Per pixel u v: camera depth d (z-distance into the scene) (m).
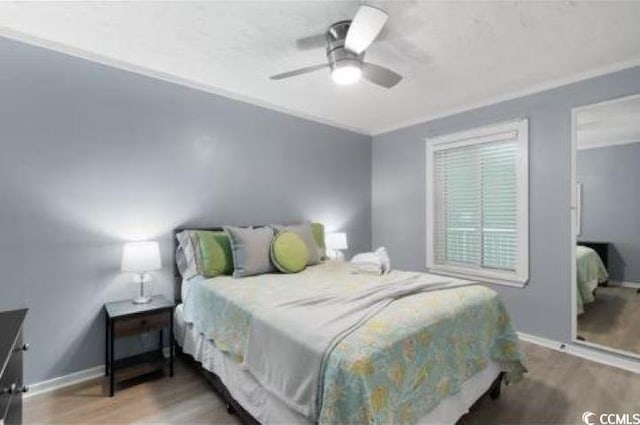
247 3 1.80
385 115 3.84
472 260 3.55
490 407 2.03
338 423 1.19
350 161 4.32
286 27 2.02
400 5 1.79
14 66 2.12
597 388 2.25
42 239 2.22
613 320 2.79
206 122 3.01
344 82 2.10
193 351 2.39
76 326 2.35
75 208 2.35
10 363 1.27
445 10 1.84
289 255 2.77
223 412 1.99
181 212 2.86
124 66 2.53
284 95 3.21
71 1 1.79
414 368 1.44
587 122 2.78
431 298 1.87
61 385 2.28
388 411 1.26
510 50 2.31
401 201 4.20
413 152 4.06
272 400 1.58
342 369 1.23
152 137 2.69
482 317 1.94
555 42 2.21
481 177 3.45
